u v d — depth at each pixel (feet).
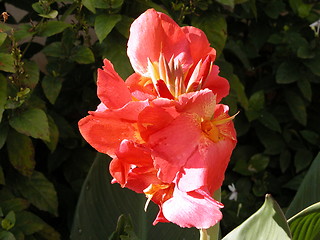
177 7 3.48
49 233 3.34
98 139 1.36
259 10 4.29
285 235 1.56
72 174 3.71
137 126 1.32
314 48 4.06
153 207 2.71
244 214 3.77
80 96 3.77
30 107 3.21
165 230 2.66
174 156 1.26
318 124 4.42
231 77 3.64
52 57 3.62
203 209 1.26
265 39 4.31
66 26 3.19
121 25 3.26
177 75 1.35
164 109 1.27
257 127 4.22
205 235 1.53
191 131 1.28
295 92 4.29
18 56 3.02
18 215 3.24
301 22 4.40
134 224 2.73
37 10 3.13
